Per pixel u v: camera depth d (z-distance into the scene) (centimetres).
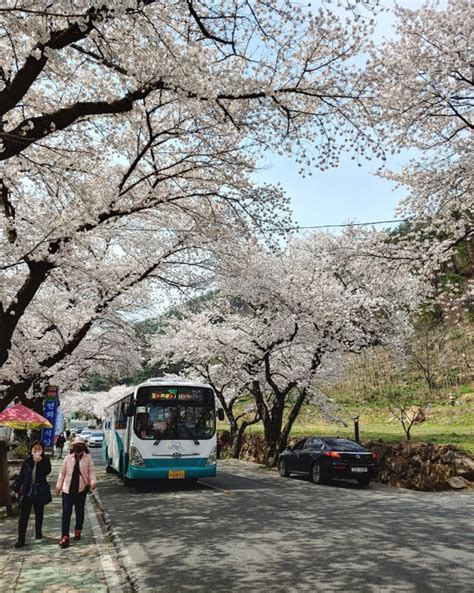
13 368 1514
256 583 540
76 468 783
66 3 543
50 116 700
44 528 896
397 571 568
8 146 658
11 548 734
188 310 2406
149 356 2866
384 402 3259
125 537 795
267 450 2100
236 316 2355
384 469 1570
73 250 1148
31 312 1634
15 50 861
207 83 807
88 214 1009
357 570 575
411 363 3316
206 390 1452
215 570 596
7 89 631
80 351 2191
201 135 1135
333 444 1549
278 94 876
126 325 1998
